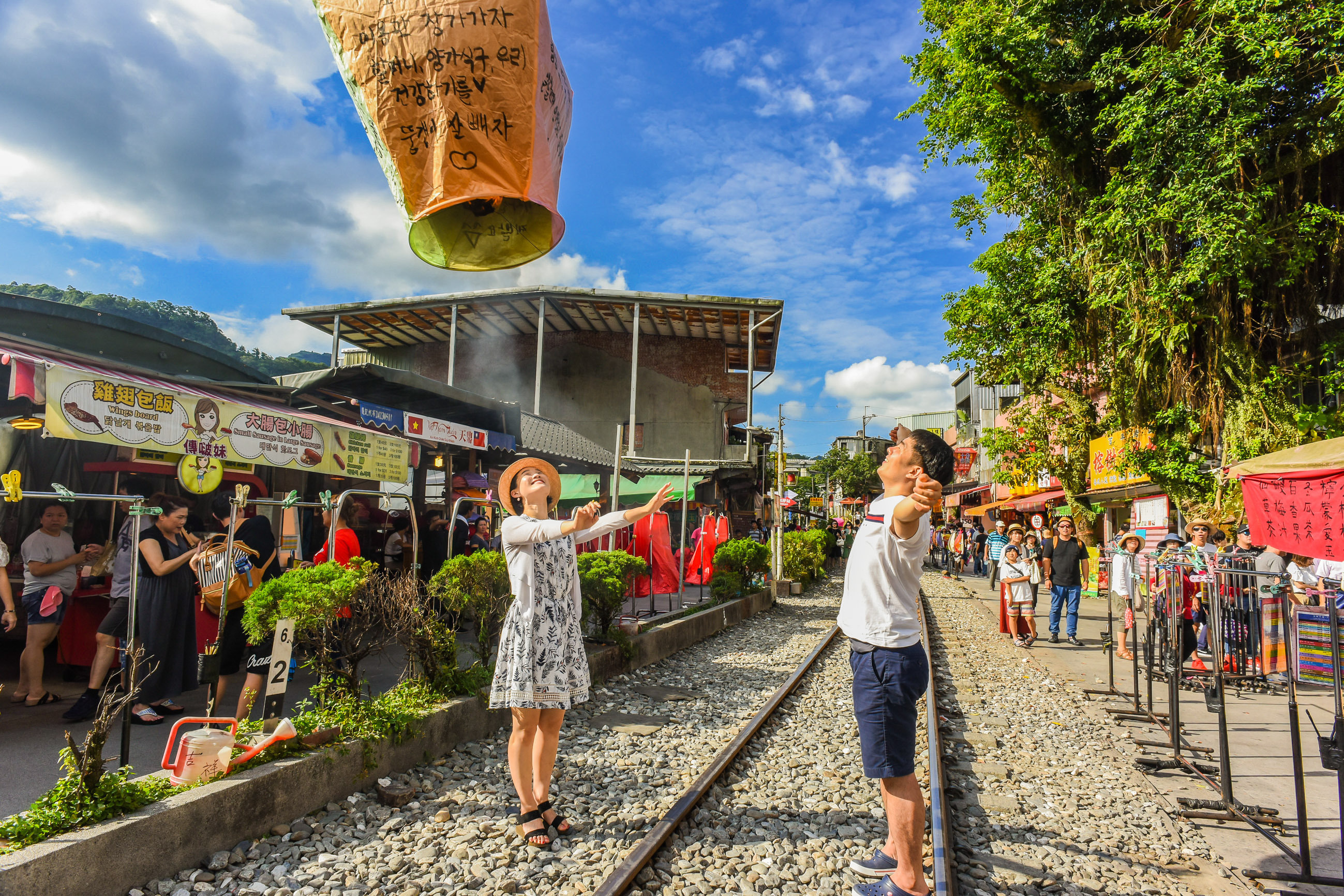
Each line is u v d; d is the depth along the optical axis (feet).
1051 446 72.18
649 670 28.63
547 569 13.00
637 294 84.12
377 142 10.75
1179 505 44.80
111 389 17.69
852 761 18.03
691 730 20.39
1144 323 43.14
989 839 13.75
